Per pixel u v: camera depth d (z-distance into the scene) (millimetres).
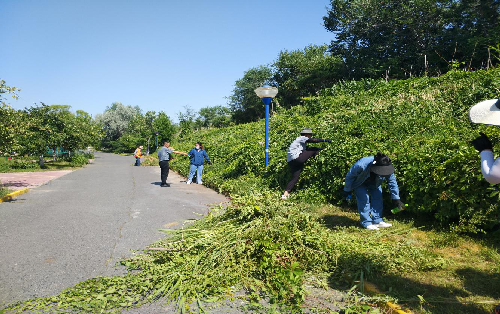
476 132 6348
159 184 12773
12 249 4797
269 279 3465
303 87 34312
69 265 4164
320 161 7320
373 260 3725
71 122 24672
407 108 9234
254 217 4391
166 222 6395
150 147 47188
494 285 3152
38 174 17703
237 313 2990
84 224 6254
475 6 21578
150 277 3527
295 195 7590
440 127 7438
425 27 22969
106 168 22750
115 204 8352
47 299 3195
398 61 23047
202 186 12172
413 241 4234
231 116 50625
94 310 2979
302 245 3875
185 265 3662
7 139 11875
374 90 13320
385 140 7223
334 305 3078
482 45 18000
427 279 3402
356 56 27609
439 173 4957
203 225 4766
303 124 11258
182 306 3074
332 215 6152
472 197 4512
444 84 10562
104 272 3934
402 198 5820
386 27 25578
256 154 10758
